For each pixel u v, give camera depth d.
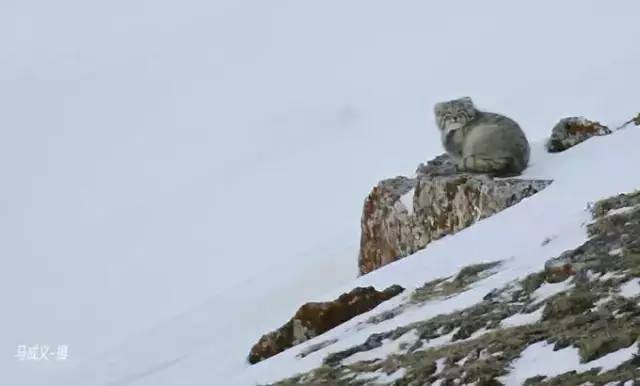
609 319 38.81
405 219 79.69
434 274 60.53
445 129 77.50
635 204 55.25
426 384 39.94
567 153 75.94
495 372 37.78
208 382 60.66
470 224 73.50
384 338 49.62
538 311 44.03
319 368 48.34
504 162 74.19
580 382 34.00
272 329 69.00
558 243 54.44
